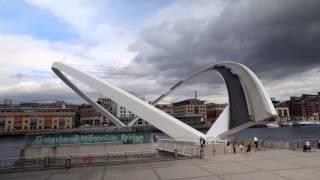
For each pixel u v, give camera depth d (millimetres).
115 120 43906
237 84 30234
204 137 28047
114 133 28844
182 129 29703
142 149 28812
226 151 25109
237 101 30047
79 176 15414
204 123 175250
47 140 27094
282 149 26406
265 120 26875
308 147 24438
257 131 143875
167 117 31031
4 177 15461
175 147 27172
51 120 158000
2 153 55406
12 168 17391
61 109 167500
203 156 21406
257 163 18578
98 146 28000
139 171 16500
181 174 15469
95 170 17016
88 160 21281
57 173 16328
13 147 73750
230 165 17984
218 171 16125
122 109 161375
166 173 15797
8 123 147125
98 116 174625
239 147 28078
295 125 185750
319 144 26781
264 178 14195
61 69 38781
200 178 14461
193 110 196875
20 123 150000
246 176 14734
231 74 31234
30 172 16750
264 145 29641
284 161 19203
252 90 27875
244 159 20375
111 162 19344
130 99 32844
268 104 25766
